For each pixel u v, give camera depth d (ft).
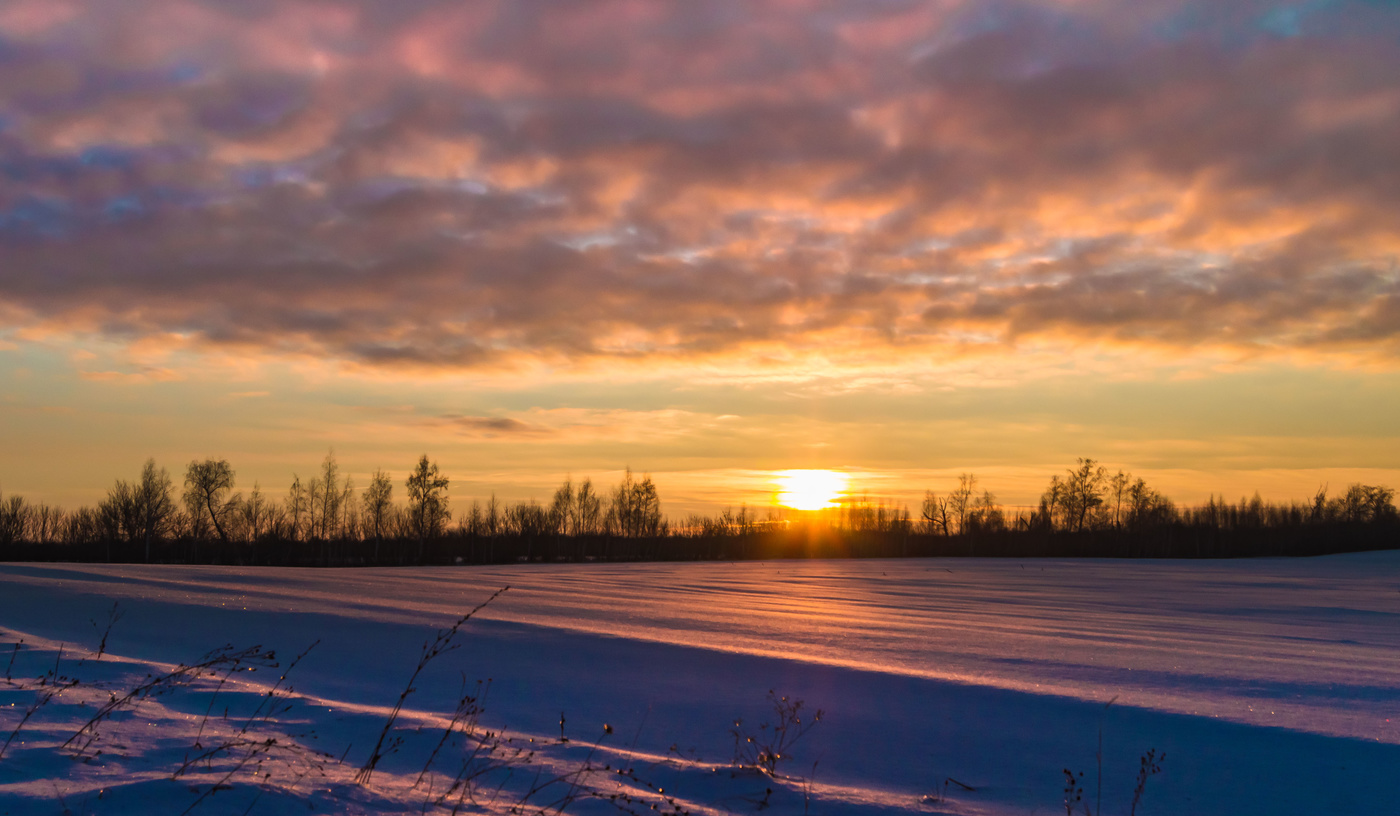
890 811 21.40
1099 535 347.77
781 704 34.81
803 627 65.82
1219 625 77.82
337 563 257.55
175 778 16.92
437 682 37.99
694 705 34.63
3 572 99.86
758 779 23.38
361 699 33.63
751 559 296.30
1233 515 381.60
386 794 18.13
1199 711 34.42
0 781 16.07
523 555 306.14
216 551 247.29
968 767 26.96
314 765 19.79
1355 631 75.05
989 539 353.72
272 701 28.50
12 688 26.09
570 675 40.19
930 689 37.88
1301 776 26.40
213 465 245.04
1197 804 23.91
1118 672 45.34
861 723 32.09
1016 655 51.57
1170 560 275.18
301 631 53.01
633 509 338.75
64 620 55.57
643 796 20.48
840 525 381.60
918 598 106.32
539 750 24.66
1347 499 396.16
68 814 14.48
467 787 19.31
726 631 60.80
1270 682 43.01
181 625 54.29
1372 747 29.30
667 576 159.22
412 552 281.33
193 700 27.84
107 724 22.17
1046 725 32.09
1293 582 161.89
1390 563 250.57
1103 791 24.98
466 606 74.23
